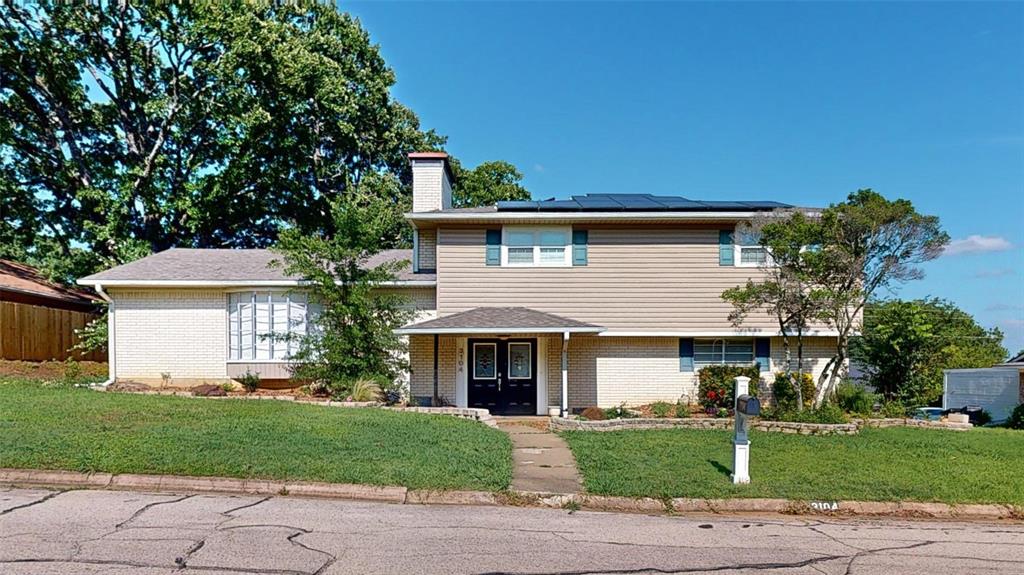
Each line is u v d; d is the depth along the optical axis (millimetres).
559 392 16312
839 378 16375
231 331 16219
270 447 8594
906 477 8742
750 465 9266
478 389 16297
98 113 25141
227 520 6160
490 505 7359
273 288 16031
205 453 8039
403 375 15758
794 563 5555
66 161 24297
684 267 16156
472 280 16109
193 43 23969
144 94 25047
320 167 27750
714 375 15922
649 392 16375
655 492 7727
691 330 16062
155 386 15875
